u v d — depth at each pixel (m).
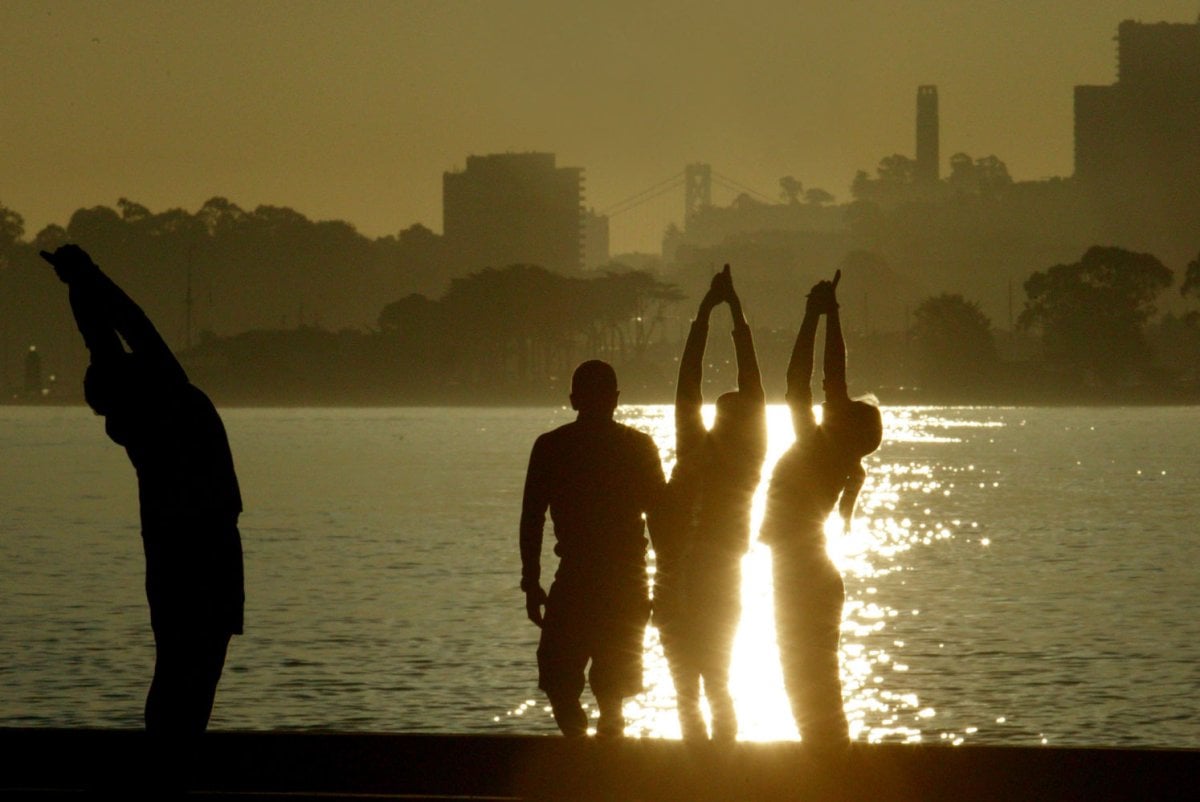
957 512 155.00
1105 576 95.62
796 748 31.03
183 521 28.42
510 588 89.00
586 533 29.83
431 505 164.88
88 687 57.34
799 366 29.45
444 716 53.03
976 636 69.75
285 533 130.38
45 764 32.38
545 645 30.00
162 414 28.47
